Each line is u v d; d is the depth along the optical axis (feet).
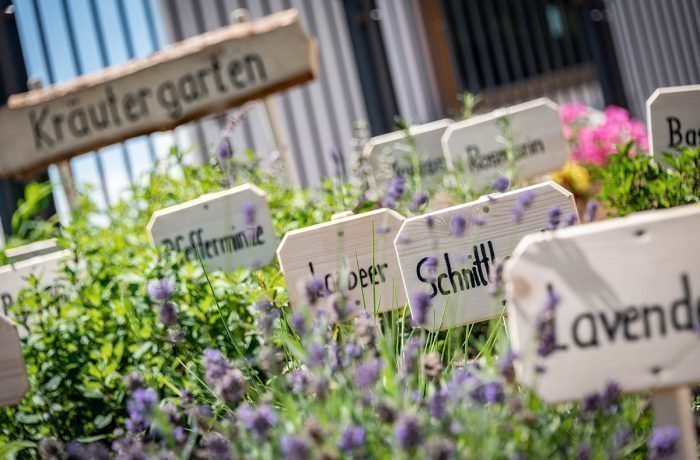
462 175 10.56
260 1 19.85
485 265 5.82
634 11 22.00
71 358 6.88
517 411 4.08
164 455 4.37
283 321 5.94
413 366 4.72
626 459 4.63
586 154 12.69
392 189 7.21
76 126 12.51
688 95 7.85
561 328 4.09
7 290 7.89
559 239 4.12
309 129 20.06
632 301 4.05
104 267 7.80
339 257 6.25
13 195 14.60
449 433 4.03
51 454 5.14
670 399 4.06
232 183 9.73
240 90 12.08
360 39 19.93
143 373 6.31
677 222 4.06
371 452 3.99
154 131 12.30
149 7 16.58
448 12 24.38
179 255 7.30
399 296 6.47
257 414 4.01
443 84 22.41
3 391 5.28
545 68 23.98
